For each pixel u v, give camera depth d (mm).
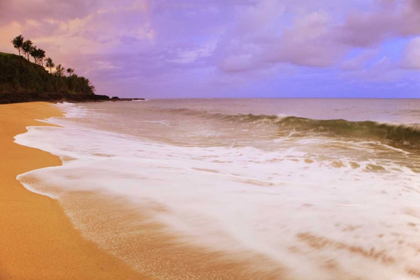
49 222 2834
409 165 6195
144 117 22297
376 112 24281
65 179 4301
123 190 3852
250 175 5059
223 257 2281
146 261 2207
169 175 4715
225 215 3080
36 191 3744
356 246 2439
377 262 2207
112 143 8242
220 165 5906
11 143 7086
